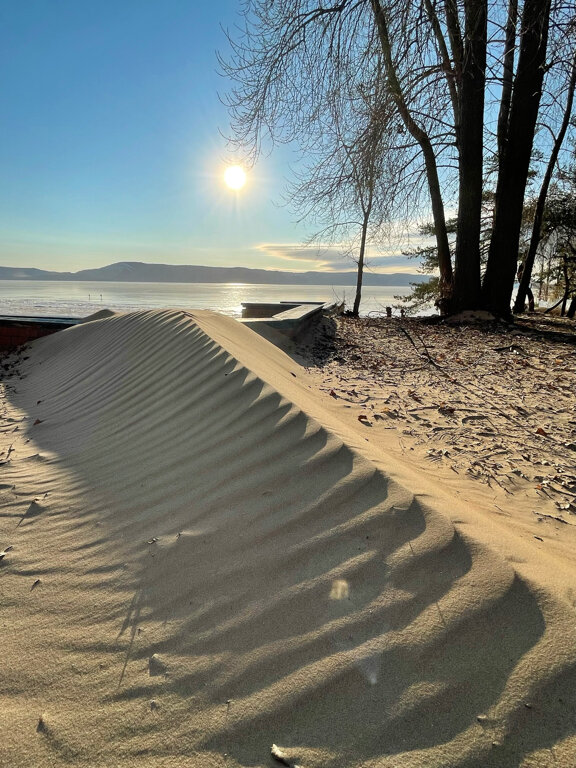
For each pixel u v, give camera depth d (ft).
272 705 3.99
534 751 3.38
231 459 8.55
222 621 5.06
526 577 4.94
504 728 3.54
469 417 13.76
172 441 10.14
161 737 3.92
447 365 21.90
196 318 19.52
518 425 13.15
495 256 38.47
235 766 3.58
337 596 5.03
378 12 24.26
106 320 25.81
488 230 58.90
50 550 7.21
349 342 28.94
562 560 6.13
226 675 4.39
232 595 5.41
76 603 5.89
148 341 18.31
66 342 26.45
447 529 5.75
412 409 14.55
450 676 3.99
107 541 7.17
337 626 4.66
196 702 4.18
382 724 3.69
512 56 37.01
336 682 4.08
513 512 8.17
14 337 32.37
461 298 39.01
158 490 8.32
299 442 8.39
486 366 21.52
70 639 5.26
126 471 9.45
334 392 15.96
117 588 6.04
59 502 8.77
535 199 62.54
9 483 9.95
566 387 17.34
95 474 9.70
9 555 7.22
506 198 37.37
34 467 10.77
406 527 5.90
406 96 30.94
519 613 4.50
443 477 9.46
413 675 4.04
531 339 29.32
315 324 34.42
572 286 71.51
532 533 7.26
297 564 5.64
